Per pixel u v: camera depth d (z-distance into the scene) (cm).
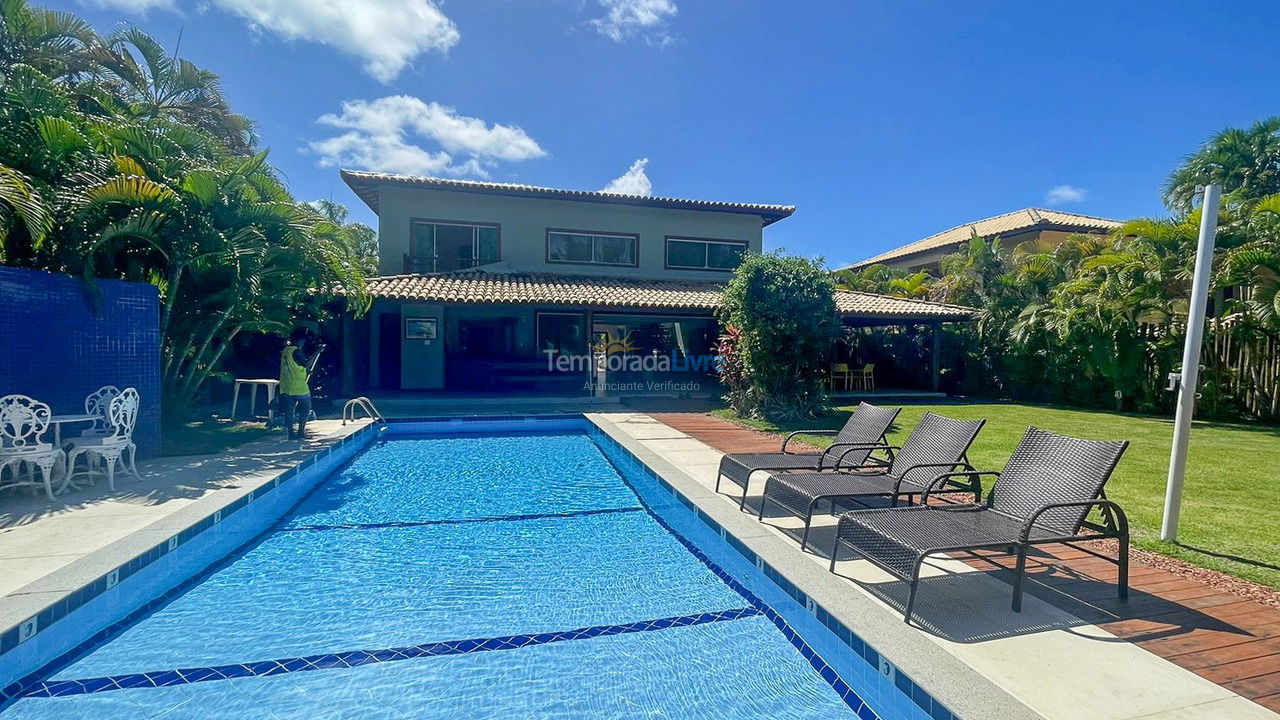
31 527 470
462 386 1809
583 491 725
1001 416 1357
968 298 2028
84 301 687
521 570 473
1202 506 569
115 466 693
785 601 391
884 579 399
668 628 380
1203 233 446
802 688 318
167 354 926
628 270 1964
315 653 347
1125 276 1354
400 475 809
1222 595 369
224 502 546
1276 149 1705
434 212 1789
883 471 626
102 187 708
